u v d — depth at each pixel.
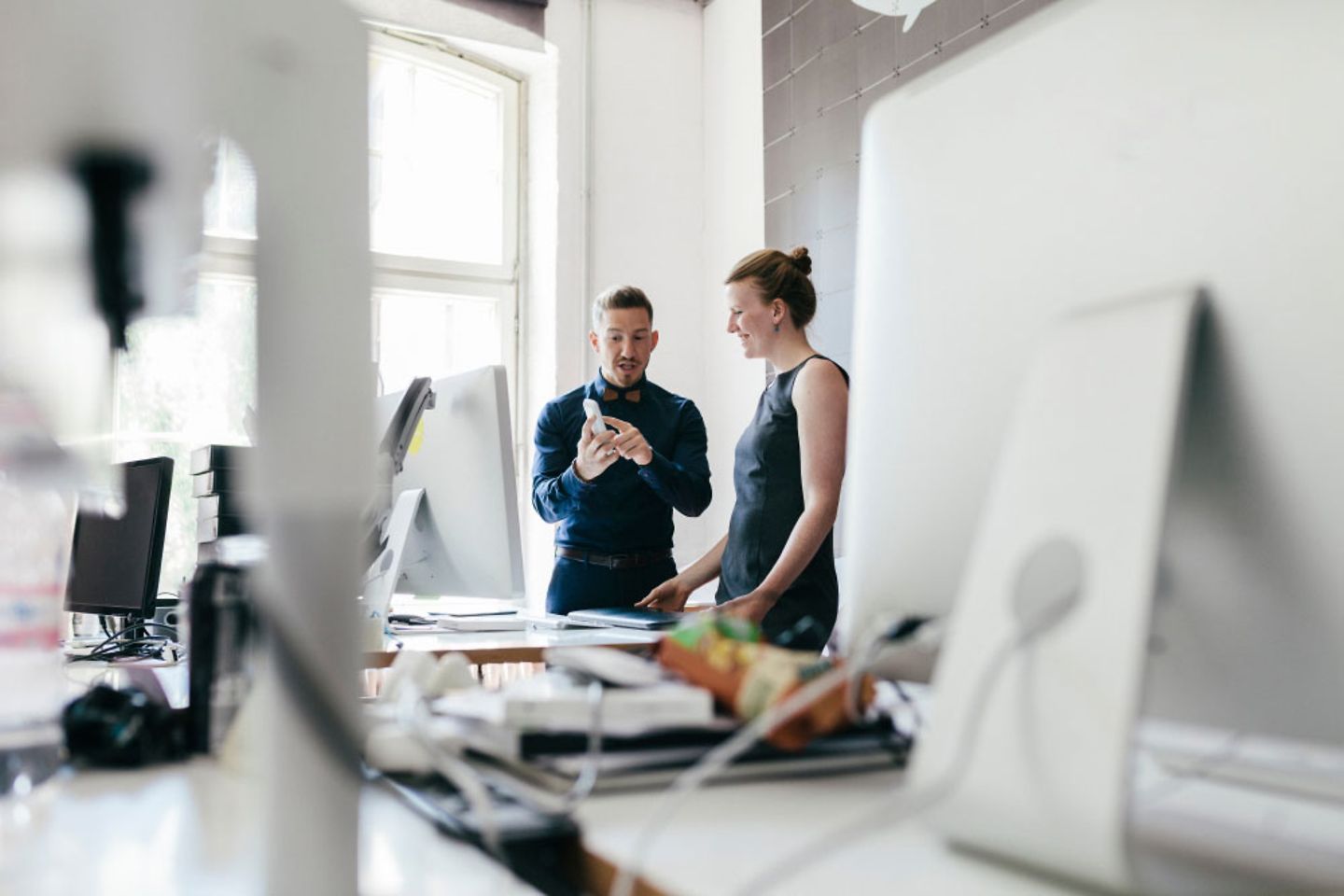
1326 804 0.59
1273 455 0.49
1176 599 0.54
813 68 3.63
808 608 2.23
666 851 0.51
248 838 0.57
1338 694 0.48
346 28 0.45
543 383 4.04
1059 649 0.47
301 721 0.43
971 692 0.50
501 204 4.14
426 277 4.01
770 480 2.34
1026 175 0.63
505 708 0.64
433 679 0.86
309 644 0.43
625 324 2.87
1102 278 0.58
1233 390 0.51
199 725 0.76
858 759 0.68
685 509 2.78
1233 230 0.51
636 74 4.15
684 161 4.23
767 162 3.85
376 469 0.45
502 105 4.14
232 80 0.45
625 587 2.80
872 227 0.76
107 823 0.60
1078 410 0.51
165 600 2.17
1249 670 0.51
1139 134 0.56
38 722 0.72
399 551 1.64
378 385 0.47
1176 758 0.67
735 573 2.38
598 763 0.62
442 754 0.62
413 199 4.02
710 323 4.20
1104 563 0.47
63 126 0.48
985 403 0.65
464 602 2.59
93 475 0.74
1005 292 0.64
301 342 0.44
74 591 2.12
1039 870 0.47
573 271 4.02
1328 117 0.48
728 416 4.07
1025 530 0.51
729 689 0.67
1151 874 0.46
